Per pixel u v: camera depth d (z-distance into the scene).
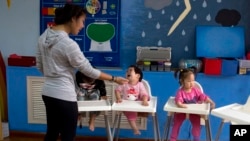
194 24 2.82
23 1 2.94
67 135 1.79
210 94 2.71
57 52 1.65
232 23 2.78
